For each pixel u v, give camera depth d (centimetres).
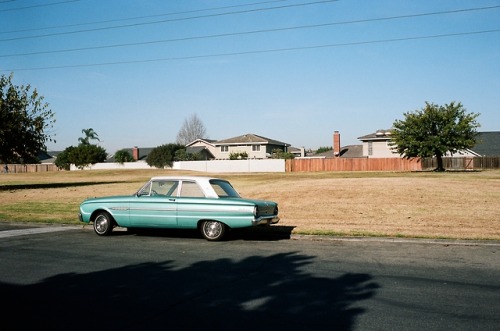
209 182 1145
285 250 984
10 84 2997
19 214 1656
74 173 5669
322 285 684
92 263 853
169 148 7194
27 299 617
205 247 1026
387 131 6291
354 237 1126
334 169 6144
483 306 580
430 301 602
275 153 7275
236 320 527
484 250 976
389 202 1692
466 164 5538
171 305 587
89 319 532
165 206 1138
